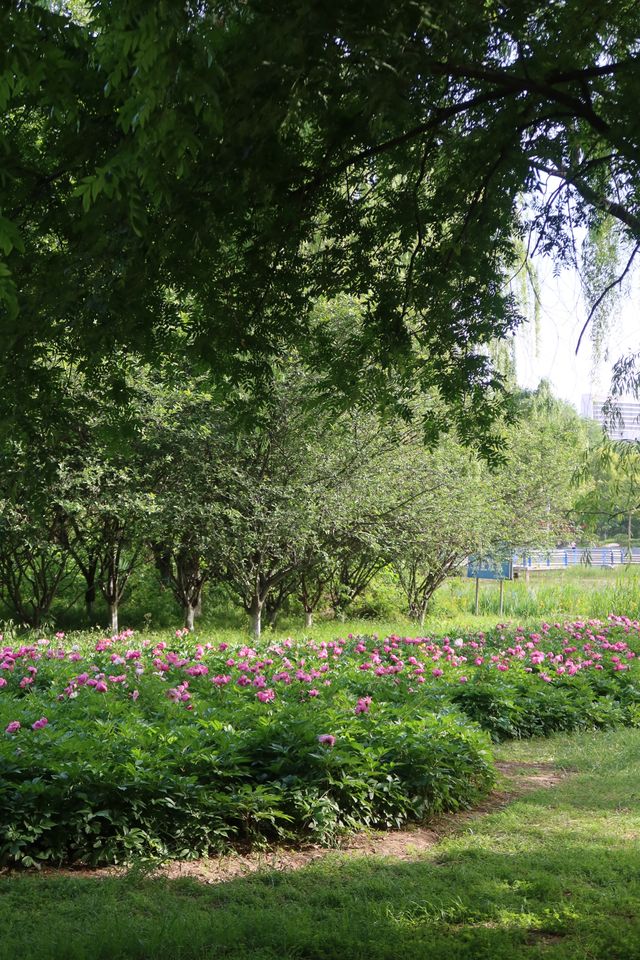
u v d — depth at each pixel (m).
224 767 6.15
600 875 5.52
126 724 6.39
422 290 7.17
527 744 9.59
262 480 15.25
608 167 6.96
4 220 3.44
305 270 7.13
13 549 15.98
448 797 7.00
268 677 9.23
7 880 5.09
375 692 8.96
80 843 5.53
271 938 4.40
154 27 3.63
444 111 5.80
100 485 14.22
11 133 5.86
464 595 26.02
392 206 7.04
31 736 5.97
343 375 7.76
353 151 6.46
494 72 5.35
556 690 10.69
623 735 9.91
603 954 4.30
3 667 9.20
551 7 5.59
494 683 10.29
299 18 4.28
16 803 5.41
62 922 4.50
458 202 7.02
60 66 3.98
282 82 4.83
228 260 6.83
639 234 6.65
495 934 4.49
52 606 19.25
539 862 5.76
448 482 17.05
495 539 20.50
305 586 19.41
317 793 6.25
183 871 5.49
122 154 4.12
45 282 5.87
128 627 18.39
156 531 14.82
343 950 4.31
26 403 6.84
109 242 5.64
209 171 5.30
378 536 16.86
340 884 5.34
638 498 6.81
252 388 7.88
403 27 4.45
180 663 9.45
